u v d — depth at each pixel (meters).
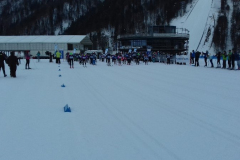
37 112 8.66
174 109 9.22
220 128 7.09
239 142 6.09
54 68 28.44
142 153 5.41
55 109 9.09
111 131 6.77
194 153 5.44
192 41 96.75
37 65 33.91
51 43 63.41
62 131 6.75
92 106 9.59
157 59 42.69
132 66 31.83
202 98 11.26
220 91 13.07
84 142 6.01
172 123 7.52
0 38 68.25
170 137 6.37
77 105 9.74
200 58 51.91
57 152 5.45
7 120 7.69
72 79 17.94
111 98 11.15
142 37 68.06
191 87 14.35
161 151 5.52
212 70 25.52
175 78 18.59
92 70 25.69
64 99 10.87
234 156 5.32
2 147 5.69
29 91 12.85
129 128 7.03
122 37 72.00
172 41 68.25
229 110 9.13
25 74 21.45
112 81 16.86
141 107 9.48
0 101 10.38
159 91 13.02
